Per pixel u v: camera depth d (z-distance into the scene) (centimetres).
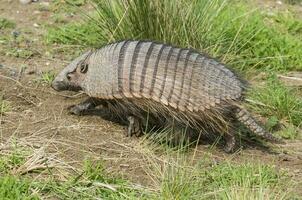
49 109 1006
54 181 805
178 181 777
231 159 898
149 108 917
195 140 940
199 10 1101
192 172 821
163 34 1063
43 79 1104
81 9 1412
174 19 1064
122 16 1097
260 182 783
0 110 977
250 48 1229
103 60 938
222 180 814
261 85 1134
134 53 915
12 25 1330
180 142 912
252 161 896
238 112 897
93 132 945
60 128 945
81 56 988
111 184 805
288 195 794
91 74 951
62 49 1238
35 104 1018
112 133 948
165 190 767
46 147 881
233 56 1151
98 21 1180
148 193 784
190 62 895
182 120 907
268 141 964
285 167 888
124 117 970
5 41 1255
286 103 1055
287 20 1419
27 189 779
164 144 916
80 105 991
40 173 822
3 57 1191
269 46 1270
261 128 900
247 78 1150
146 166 858
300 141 986
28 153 855
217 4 1198
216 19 1203
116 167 853
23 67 1151
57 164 841
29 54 1206
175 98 892
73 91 1015
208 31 1121
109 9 1125
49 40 1264
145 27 1073
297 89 1144
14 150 860
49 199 773
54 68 1162
